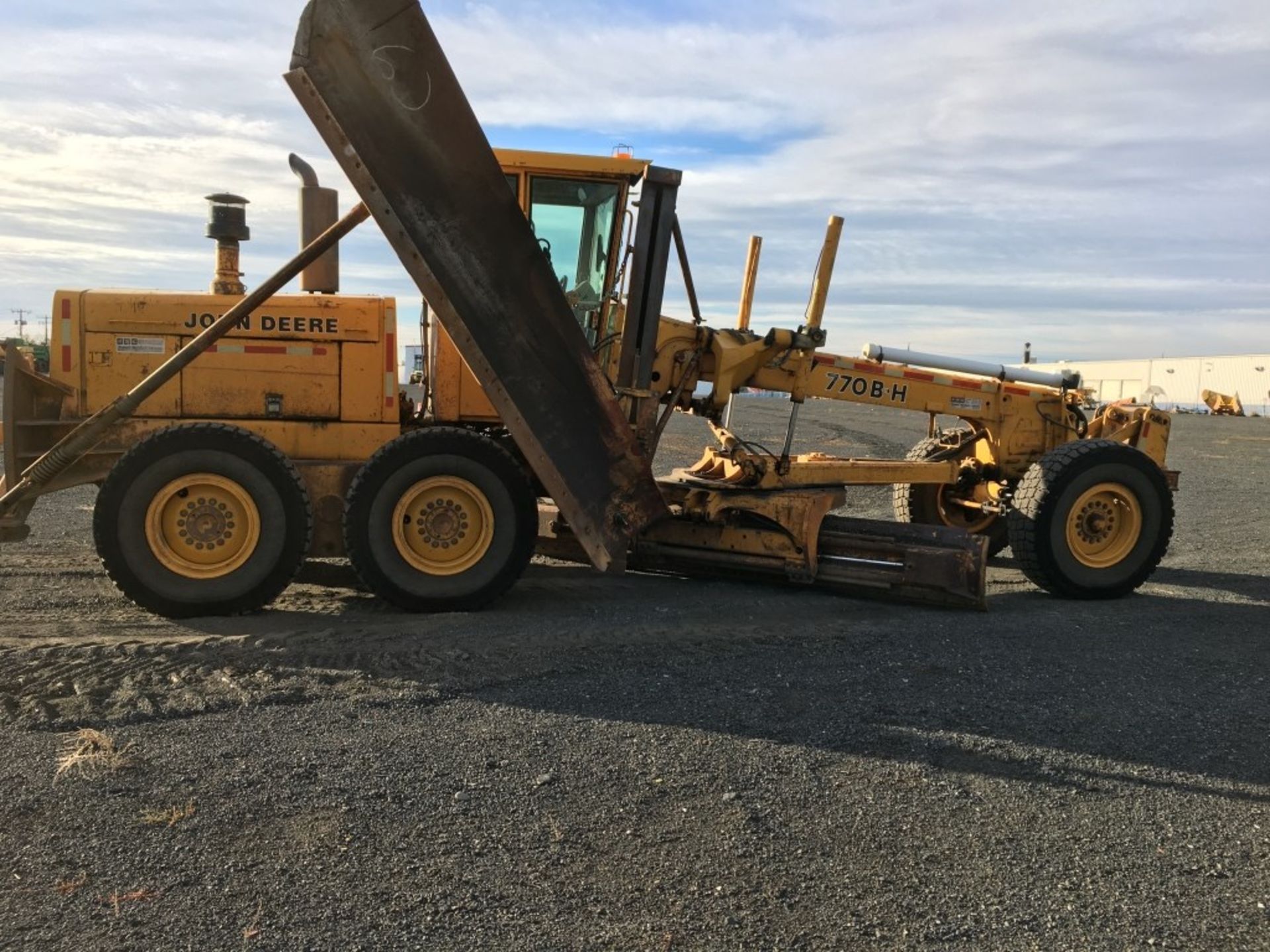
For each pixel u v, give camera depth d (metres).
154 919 2.68
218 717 4.12
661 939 2.68
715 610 6.44
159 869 2.93
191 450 5.72
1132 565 7.46
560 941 2.66
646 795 3.54
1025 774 3.87
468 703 4.41
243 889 2.84
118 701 4.25
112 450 6.43
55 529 9.09
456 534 6.15
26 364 6.43
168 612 5.77
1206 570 8.98
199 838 3.11
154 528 5.73
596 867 3.04
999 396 8.36
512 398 5.78
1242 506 13.51
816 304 7.27
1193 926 2.85
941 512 9.08
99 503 5.67
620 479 6.17
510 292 5.73
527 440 5.84
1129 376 89.31
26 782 3.46
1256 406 79.81
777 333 7.27
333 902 2.79
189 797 3.39
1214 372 83.12
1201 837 3.40
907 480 7.83
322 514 6.34
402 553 6.03
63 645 4.97
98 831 3.14
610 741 4.01
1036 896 2.98
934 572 6.62
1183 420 41.94
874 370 7.80
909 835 3.34
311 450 6.63
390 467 5.96
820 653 5.42
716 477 7.56
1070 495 7.27
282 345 6.59
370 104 5.29
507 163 6.48
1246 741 4.31
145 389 5.61
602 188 6.70
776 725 4.28
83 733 3.86
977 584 6.56
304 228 6.84
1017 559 7.44
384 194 5.35
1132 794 3.73
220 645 5.06
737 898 2.90
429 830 3.22
